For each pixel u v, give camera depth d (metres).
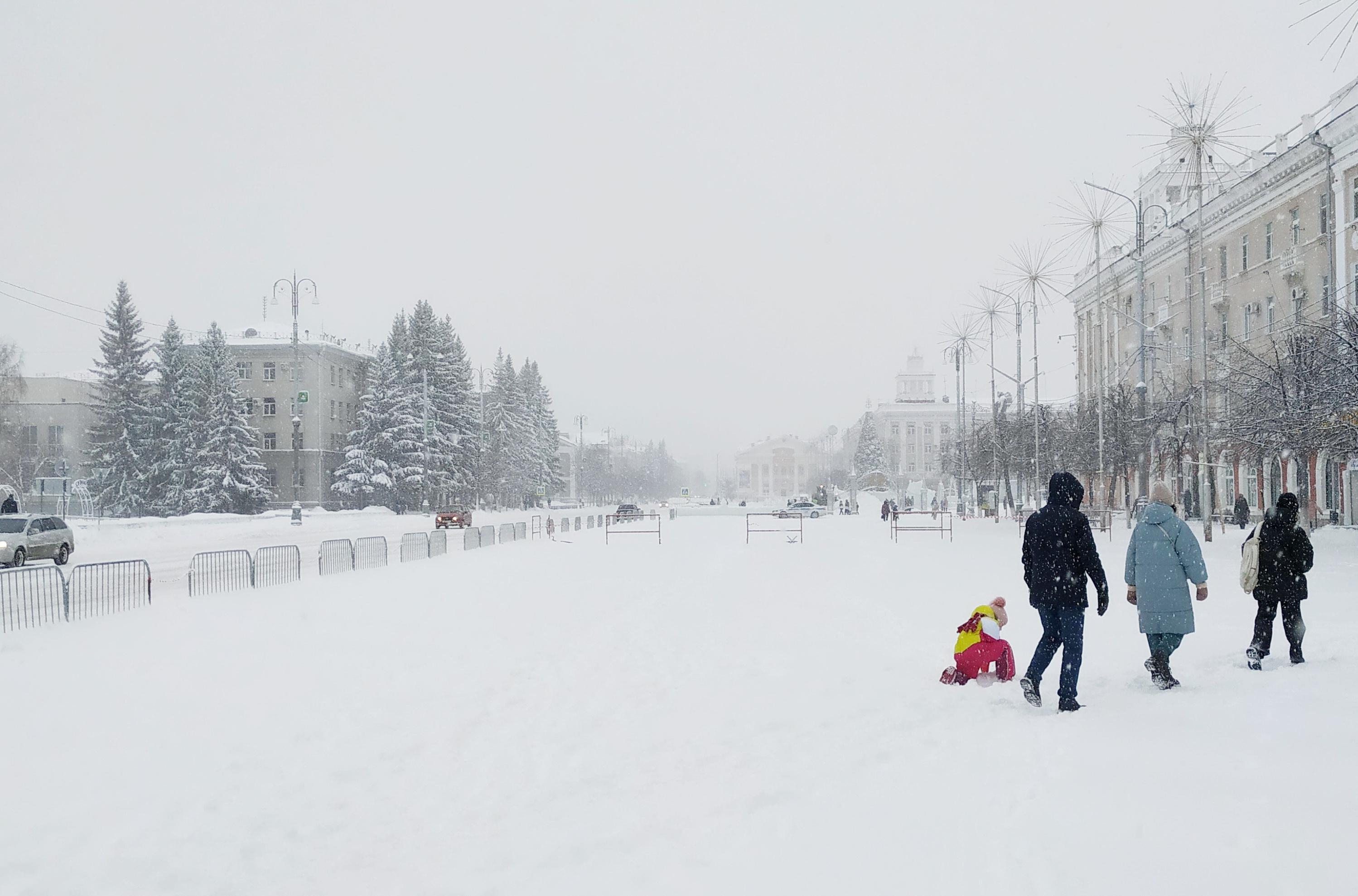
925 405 154.88
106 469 69.62
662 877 4.58
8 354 69.38
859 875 4.46
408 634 12.88
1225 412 33.62
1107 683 8.70
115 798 5.95
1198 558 8.11
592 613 15.30
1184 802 5.12
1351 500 35.25
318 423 83.94
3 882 4.69
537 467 110.56
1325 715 6.78
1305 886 4.03
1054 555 7.74
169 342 72.62
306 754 6.95
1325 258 39.22
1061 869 4.37
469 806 5.79
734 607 16.08
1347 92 38.56
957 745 6.75
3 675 9.80
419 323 79.25
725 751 6.89
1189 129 33.81
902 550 32.06
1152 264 58.12
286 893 4.57
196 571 18.98
